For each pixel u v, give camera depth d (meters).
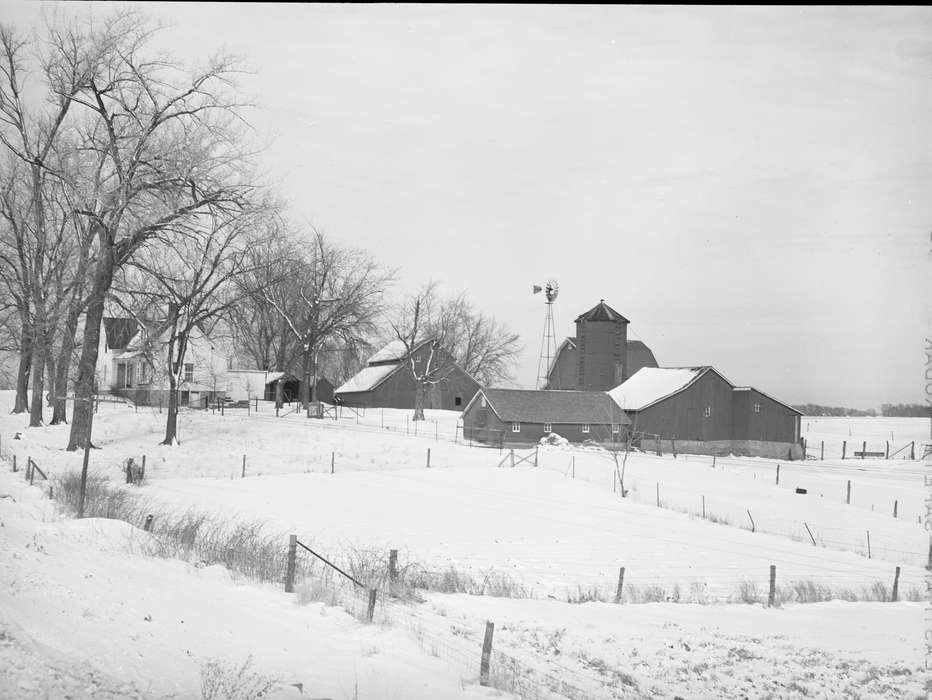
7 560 14.94
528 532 36.12
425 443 68.00
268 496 41.56
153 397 81.25
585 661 17.11
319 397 111.25
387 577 22.56
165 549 20.09
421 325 103.06
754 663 18.42
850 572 33.28
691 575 30.14
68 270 60.09
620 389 92.75
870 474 67.94
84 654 10.81
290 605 16.88
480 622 19.45
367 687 12.19
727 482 58.22
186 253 53.19
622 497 48.25
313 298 90.19
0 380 93.50
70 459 48.97
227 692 10.55
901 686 17.31
